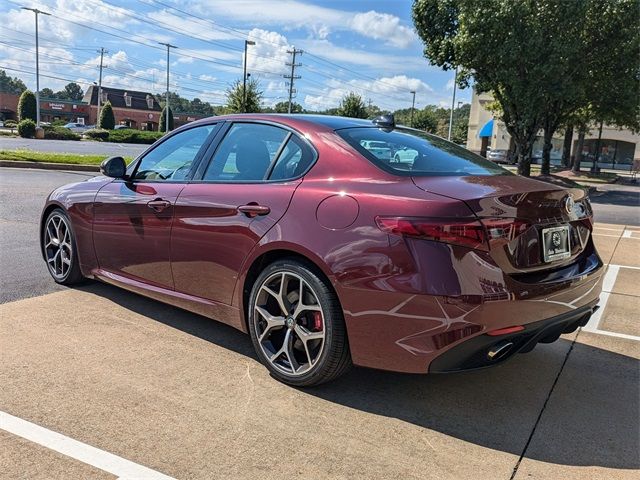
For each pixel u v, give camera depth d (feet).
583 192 11.58
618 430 9.39
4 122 232.32
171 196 12.38
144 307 14.52
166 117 213.66
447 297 8.50
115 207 13.71
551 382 11.21
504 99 67.56
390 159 10.40
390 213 9.02
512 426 9.42
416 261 8.69
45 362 11.04
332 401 10.04
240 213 10.94
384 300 8.96
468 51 63.10
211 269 11.59
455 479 7.91
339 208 9.62
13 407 9.31
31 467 7.77
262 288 10.64
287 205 10.31
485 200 8.87
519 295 8.77
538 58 60.18
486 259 8.66
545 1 58.29
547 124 81.87
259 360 11.54
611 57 65.36
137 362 11.26
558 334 10.28
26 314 13.62
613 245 27.86
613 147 152.76
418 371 8.97
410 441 8.84
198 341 12.48
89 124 288.71
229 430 8.93
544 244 9.60
